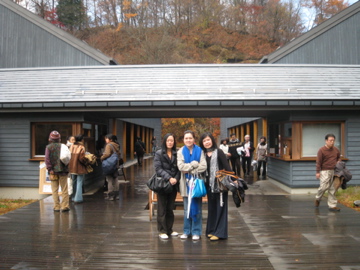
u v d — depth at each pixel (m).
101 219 7.01
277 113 11.42
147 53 39.94
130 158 24.16
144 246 5.23
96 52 17.78
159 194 5.59
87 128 11.15
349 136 10.03
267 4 52.88
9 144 10.65
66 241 5.54
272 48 49.88
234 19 55.00
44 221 6.86
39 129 10.70
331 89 10.67
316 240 5.50
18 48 18.14
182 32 52.12
